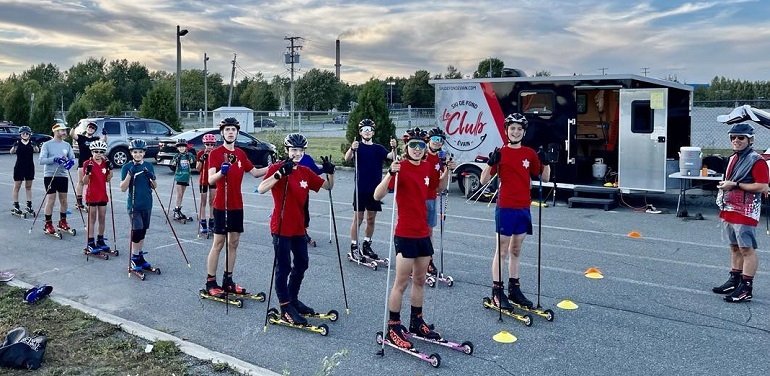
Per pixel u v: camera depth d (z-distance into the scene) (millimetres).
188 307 6574
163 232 10531
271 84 85812
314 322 6039
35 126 32688
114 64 108312
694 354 5250
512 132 6117
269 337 5699
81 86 106812
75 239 9977
